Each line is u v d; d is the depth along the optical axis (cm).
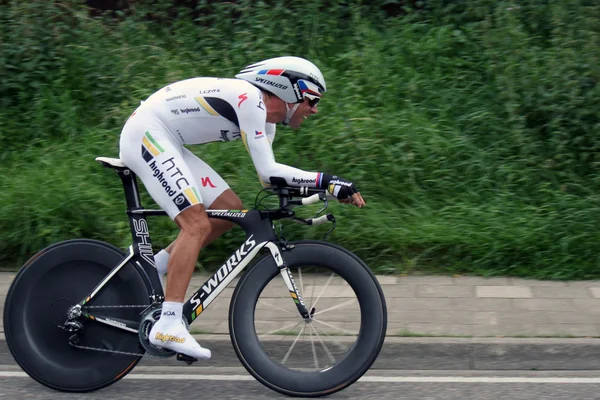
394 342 506
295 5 900
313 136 748
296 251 448
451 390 456
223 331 530
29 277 457
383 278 643
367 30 880
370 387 464
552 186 718
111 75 848
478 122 772
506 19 832
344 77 829
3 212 689
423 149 737
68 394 454
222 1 930
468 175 728
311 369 498
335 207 685
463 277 644
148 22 924
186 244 434
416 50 853
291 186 439
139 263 455
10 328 454
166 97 449
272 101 453
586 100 738
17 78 828
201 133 450
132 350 451
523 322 539
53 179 720
